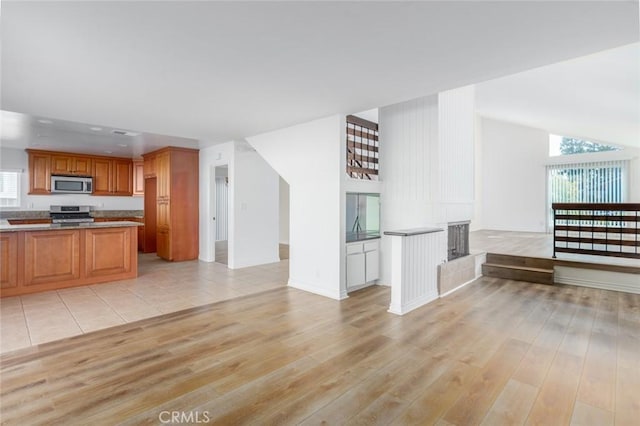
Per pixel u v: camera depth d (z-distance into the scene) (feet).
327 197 13.47
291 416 5.98
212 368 7.67
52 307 12.07
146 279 16.46
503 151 31.55
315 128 13.58
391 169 15.23
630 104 15.99
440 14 5.82
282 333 9.71
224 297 13.42
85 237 15.20
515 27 6.28
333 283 13.34
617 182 26.66
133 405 6.29
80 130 16.15
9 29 6.25
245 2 5.43
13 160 20.71
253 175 19.98
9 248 13.34
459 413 6.03
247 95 10.28
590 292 13.93
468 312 11.52
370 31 6.47
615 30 6.38
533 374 7.36
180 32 6.46
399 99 10.77
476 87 17.69
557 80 14.52
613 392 6.63
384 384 7.00
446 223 14.52
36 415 5.98
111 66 8.07
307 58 7.70
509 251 18.08
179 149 21.17
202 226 21.84
